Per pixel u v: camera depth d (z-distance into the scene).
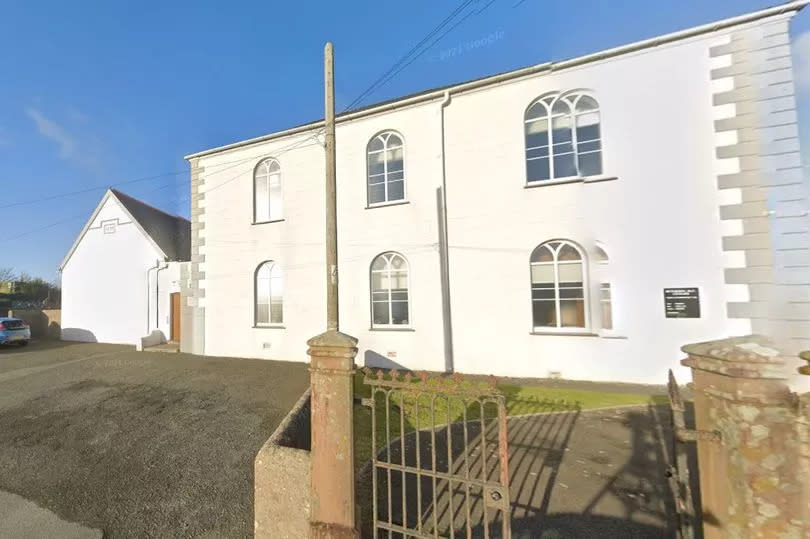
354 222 10.95
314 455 2.98
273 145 12.38
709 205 7.71
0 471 5.09
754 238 7.34
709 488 2.09
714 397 2.09
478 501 3.68
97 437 6.13
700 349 2.13
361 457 4.81
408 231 10.27
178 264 16.05
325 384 3.00
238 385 9.14
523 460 4.60
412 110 10.39
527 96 9.28
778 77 7.40
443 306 9.77
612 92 8.50
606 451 4.82
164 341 15.88
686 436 2.16
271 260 12.35
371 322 10.59
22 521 3.97
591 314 8.48
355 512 2.89
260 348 12.28
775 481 1.83
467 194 9.72
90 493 4.46
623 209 8.32
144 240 17.03
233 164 13.09
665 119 8.07
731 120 7.62
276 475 3.16
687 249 7.81
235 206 12.98
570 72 8.91
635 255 8.19
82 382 9.83
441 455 4.77
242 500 4.24
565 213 8.79
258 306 12.60
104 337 17.95
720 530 1.99
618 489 3.91
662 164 8.06
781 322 7.07
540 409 6.54
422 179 10.20
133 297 17.17
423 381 2.81
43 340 19.27
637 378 8.05
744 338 2.10
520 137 9.29
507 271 9.23
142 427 6.52
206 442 5.84
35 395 8.77
